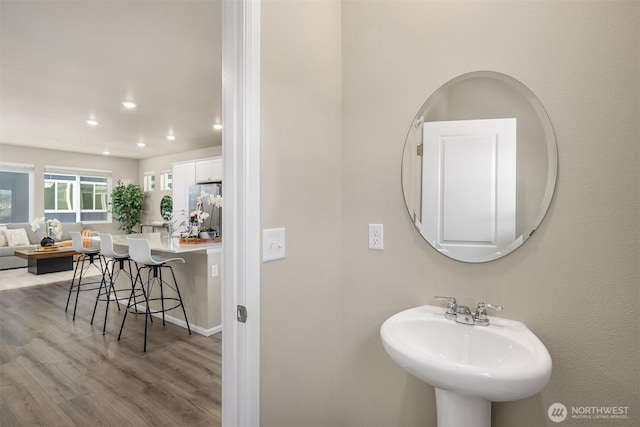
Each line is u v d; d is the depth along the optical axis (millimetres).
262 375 1122
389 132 1405
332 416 1487
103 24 2266
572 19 1060
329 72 1450
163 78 3207
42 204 7156
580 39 1048
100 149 7297
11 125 5031
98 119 4691
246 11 1052
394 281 1394
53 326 3355
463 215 1245
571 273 1064
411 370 944
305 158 1308
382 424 1431
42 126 5105
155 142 6473
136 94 3652
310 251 1338
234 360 1062
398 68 1384
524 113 1140
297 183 1268
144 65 2920
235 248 1059
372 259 1445
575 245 1059
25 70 3018
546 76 1101
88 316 3693
